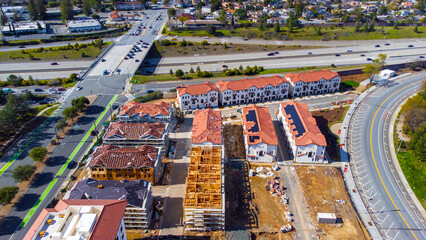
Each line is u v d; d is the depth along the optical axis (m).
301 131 171.75
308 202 145.62
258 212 140.12
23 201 141.50
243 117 187.62
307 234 130.75
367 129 198.62
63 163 164.50
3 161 163.75
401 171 166.50
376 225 136.50
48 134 185.88
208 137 163.12
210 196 127.12
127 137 168.12
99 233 92.19
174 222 134.38
